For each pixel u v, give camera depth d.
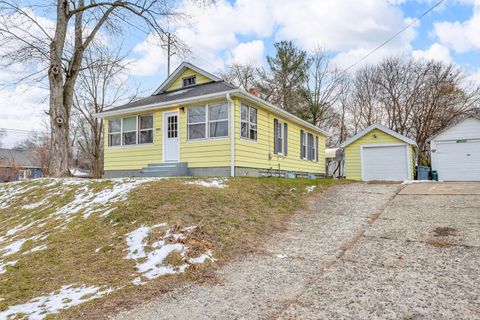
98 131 23.70
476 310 2.89
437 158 15.38
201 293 3.50
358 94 31.38
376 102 30.23
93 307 3.23
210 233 5.37
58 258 4.82
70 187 9.31
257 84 30.17
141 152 13.10
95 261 4.56
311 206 8.21
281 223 6.61
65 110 12.38
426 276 3.73
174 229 5.30
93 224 6.00
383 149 16.53
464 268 3.91
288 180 11.01
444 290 3.33
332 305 3.08
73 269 4.38
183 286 3.71
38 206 8.38
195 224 5.62
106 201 7.15
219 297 3.38
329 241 5.39
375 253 4.65
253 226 6.12
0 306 3.44
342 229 6.11
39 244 5.57
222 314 2.98
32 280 4.17
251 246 5.16
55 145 11.91
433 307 2.98
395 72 28.27
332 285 3.58
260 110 12.81
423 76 26.55
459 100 24.94
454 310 2.91
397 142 16.17
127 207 6.37
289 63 28.12
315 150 19.16
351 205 8.26
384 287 3.46
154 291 3.58
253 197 7.94
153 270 4.17
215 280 3.87
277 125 14.27
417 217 6.62
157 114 12.73
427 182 12.80
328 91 30.30
